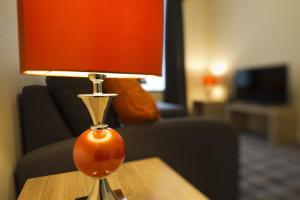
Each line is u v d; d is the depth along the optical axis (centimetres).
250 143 315
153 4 50
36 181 72
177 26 382
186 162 107
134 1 47
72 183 70
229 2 410
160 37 53
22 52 45
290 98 320
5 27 72
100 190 58
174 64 383
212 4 446
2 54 69
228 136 117
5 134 70
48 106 86
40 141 85
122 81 96
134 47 47
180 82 389
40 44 43
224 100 417
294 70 312
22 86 86
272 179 197
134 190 66
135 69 48
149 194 64
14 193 76
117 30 45
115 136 56
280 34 328
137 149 95
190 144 108
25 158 77
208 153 113
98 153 53
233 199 122
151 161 87
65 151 80
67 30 43
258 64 365
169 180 72
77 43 43
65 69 43
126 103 96
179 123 106
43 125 85
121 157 56
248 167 225
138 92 100
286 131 309
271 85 331
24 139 86
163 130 101
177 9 382
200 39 443
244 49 389
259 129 382
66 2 42
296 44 308
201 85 444
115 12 45
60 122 88
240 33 393
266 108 323
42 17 43
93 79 54
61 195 64
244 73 375
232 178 120
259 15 358
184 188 67
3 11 71
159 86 385
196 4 437
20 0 44
